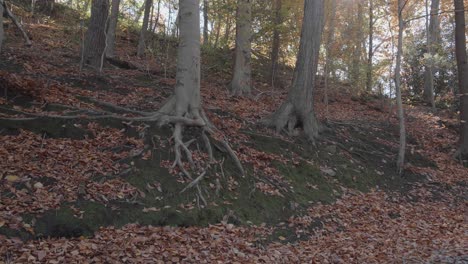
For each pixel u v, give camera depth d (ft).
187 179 24.50
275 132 36.42
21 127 23.61
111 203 20.63
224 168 27.17
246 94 47.67
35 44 44.96
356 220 27.91
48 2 61.67
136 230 19.58
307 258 21.01
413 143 48.55
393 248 23.90
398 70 40.22
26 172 20.38
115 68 43.62
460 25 46.62
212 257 18.76
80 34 51.26
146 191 22.45
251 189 26.63
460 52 46.70
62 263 15.72
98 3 42.09
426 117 60.64
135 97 34.35
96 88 34.55
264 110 42.63
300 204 27.48
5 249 15.70
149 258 17.38
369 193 33.47
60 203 19.36
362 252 22.72
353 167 36.27
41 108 26.23
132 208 20.88
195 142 27.78
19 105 25.88
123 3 69.46
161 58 53.36
